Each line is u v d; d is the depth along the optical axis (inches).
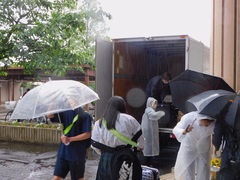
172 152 308.0
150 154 258.5
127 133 132.6
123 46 316.5
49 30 404.2
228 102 124.7
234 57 204.7
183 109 159.3
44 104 146.0
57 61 401.7
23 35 401.7
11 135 422.9
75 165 156.9
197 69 303.7
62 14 426.3
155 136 261.1
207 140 156.4
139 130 136.4
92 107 485.4
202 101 131.4
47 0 430.9
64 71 406.0
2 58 427.8
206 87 152.2
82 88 157.5
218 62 212.2
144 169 150.7
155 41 304.3
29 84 1011.9
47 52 414.3
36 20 429.1
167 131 290.8
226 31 207.0
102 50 290.4
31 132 410.3
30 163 302.7
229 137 125.3
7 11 421.1
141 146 140.0
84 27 426.6
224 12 208.1
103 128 134.0
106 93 293.7
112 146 132.6
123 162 129.6
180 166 159.2
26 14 430.3
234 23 204.7
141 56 352.5
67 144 154.5
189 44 280.2
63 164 159.2
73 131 156.8
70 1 459.2
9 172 269.4
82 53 444.8
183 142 158.2
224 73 208.2
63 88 151.6
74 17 411.2
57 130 395.5
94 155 327.0
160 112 257.1
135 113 336.8
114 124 131.3
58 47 414.3
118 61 308.2
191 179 157.2
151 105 262.7
